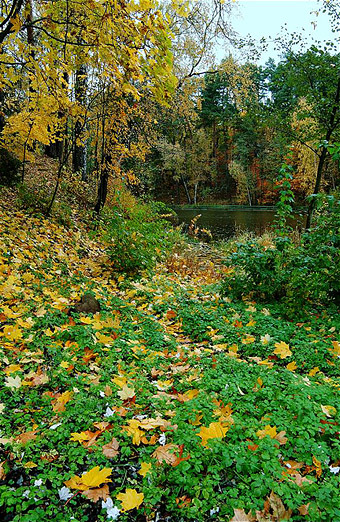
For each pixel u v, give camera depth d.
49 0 3.97
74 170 16.30
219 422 2.30
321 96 8.24
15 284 4.66
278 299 5.43
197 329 4.35
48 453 2.15
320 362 3.39
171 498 1.91
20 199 9.11
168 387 3.02
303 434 2.21
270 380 2.88
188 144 40.31
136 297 5.49
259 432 2.24
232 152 45.50
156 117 13.04
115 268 6.61
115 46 3.09
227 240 14.23
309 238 4.86
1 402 2.56
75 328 3.70
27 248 6.26
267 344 3.77
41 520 1.73
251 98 11.04
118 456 2.21
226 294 5.67
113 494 1.92
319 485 1.92
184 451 2.15
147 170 17.31
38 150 15.51
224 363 3.30
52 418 2.46
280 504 1.77
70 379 2.90
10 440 2.16
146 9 2.81
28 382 2.79
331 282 4.70
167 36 2.94
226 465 1.94
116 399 2.70
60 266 6.01
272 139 37.06
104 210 11.12
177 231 12.47
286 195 5.68
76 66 4.79
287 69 8.74
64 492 1.90
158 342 3.89
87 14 3.45
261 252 5.39
